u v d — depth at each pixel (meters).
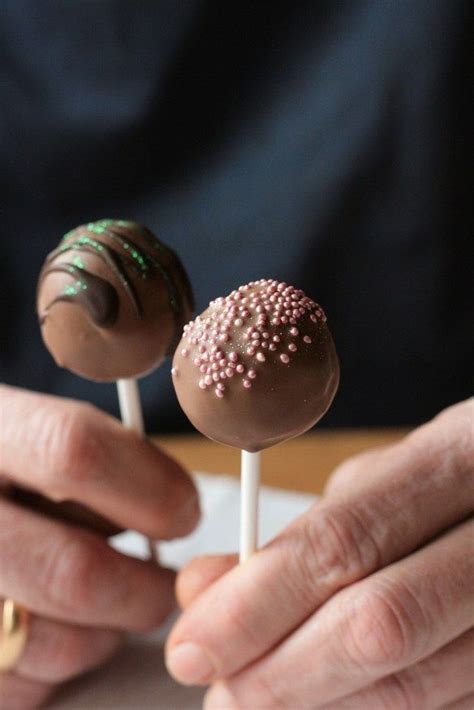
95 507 0.31
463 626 0.27
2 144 0.55
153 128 0.54
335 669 0.27
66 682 0.34
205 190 0.55
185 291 0.29
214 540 0.40
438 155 0.52
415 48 0.51
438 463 0.28
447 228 0.53
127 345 0.28
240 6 0.52
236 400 0.24
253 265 0.55
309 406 0.25
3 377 0.59
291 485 0.43
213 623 0.28
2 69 0.54
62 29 0.53
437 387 0.57
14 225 0.57
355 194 0.53
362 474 0.29
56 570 0.31
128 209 0.56
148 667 0.34
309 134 0.53
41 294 0.29
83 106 0.54
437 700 0.28
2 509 0.32
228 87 0.54
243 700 0.29
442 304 0.55
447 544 0.28
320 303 0.55
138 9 0.52
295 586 0.27
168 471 0.31
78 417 0.31
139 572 0.32
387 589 0.27
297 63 0.53
